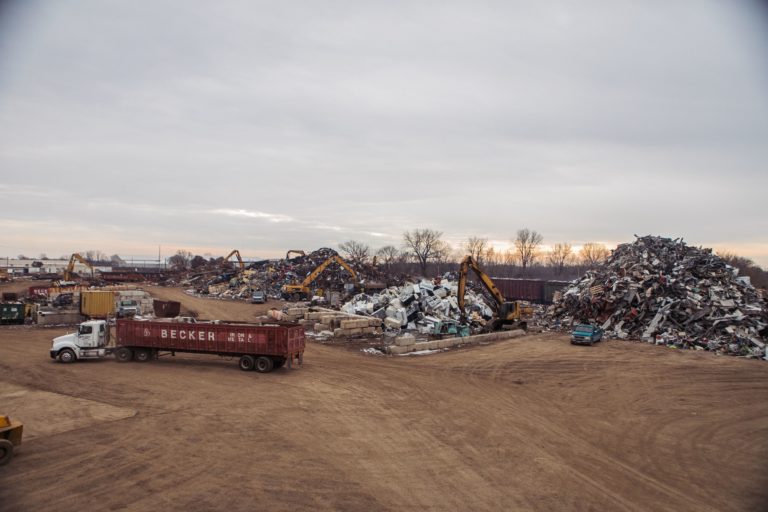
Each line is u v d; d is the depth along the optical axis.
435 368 30.48
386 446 16.38
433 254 144.12
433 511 12.05
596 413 21.30
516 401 22.92
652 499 13.11
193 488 12.97
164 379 25.75
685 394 24.86
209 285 103.44
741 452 16.86
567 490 13.44
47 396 22.02
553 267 172.75
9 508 11.76
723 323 40.62
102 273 138.38
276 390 23.66
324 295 82.25
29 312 51.25
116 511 11.71
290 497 12.58
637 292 47.72
